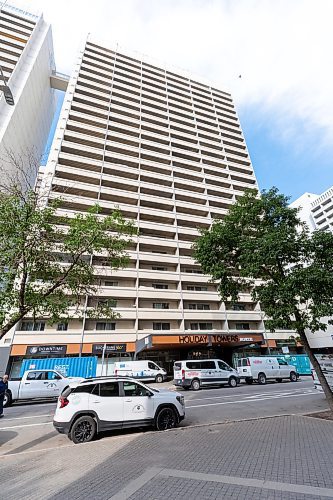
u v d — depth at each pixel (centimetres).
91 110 3956
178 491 407
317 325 969
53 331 2556
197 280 3338
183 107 5075
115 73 4756
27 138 4016
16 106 3484
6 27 4328
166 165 4059
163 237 3656
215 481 435
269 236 1027
